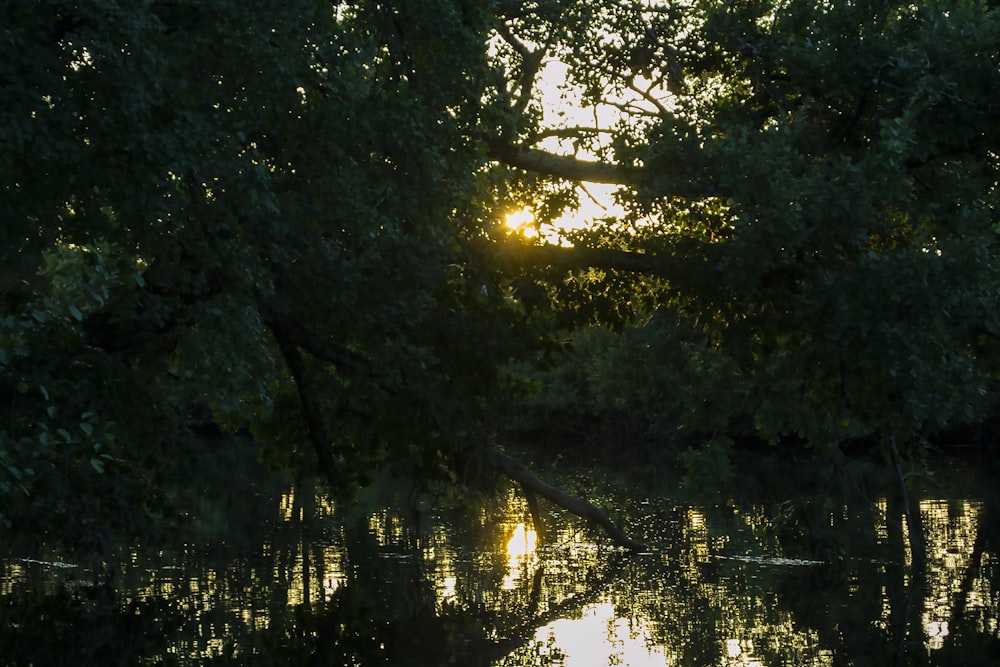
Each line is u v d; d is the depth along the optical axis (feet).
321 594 55.67
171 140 39.01
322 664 41.78
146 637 45.70
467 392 58.90
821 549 67.10
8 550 67.31
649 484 117.60
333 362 58.65
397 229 50.93
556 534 79.15
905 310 48.39
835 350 50.34
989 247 52.47
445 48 51.90
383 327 53.11
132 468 53.72
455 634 47.50
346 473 65.10
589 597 55.88
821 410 56.75
